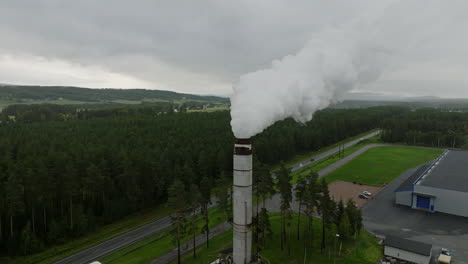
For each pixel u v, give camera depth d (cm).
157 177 7119
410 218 6097
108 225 6138
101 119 13888
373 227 5694
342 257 4638
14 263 4709
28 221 5225
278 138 12156
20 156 7556
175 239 4638
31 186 5344
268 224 4912
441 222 5891
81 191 6338
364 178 8881
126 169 6494
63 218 5612
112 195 6650
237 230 3800
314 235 5381
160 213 6769
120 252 4984
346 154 12600
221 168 8925
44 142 9331
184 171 7444
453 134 14312
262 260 4391
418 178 7262
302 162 11812
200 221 6200
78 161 6312
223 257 4572
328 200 4916
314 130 14288
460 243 5044
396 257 4581
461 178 7056
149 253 4919
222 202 6091
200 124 12975
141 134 11119
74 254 4991
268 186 5238
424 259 4334
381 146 14488
